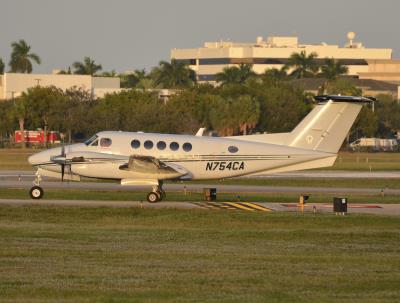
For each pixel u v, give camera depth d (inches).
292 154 6609.3
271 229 5078.7
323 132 6628.9
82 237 4557.1
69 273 3427.7
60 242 4335.6
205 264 3700.8
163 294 3038.9
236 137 6702.8
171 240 4510.3
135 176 6456.7
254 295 3038.9
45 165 6466.5
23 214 5506.9
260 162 6599.4
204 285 3213.6
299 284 3257.9
